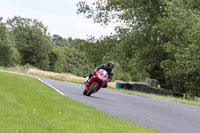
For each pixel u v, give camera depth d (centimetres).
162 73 17850
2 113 2475
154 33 14900
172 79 15112
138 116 3900
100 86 5691
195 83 14312
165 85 18375
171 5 13288
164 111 4925
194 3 14000
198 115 4994
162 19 13600
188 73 12925
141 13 15175
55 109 3269
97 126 2683
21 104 3142
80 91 6662
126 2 15588
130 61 15500
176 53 12444
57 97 4516
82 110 3519
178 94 12481
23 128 2119
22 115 2531
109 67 5719
